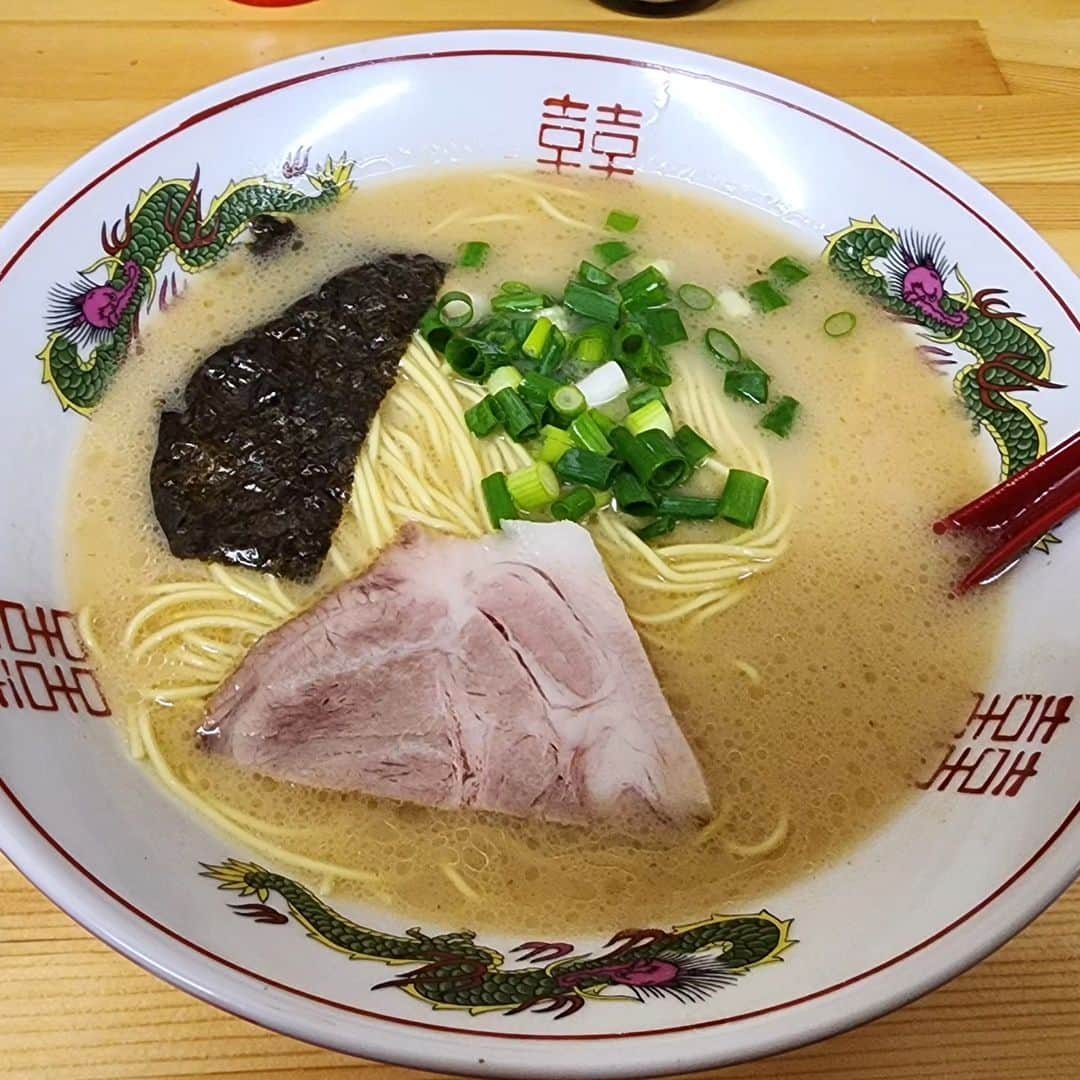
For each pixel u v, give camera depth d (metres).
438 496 0.26
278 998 0.16
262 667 0.22
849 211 0.30
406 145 0.31
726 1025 0.16
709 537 0.26
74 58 0.34
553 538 0.24
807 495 0.26
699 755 0.22
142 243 0.27
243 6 0.36
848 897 0.20
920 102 0.35
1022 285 0.27
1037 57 0.37
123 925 0.16
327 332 0.27
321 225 0.30
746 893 0.21
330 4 0.36
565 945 0.19
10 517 0.22
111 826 0.19
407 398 0.27
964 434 0.27
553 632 0.23
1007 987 0.20
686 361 0.28
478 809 0.21
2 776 0.18
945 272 0.28
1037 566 0.24
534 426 0.26
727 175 0.31
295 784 0.21
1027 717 0.22
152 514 0.24
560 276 0.30
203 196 0.28
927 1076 0.19
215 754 0.21
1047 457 0.24
